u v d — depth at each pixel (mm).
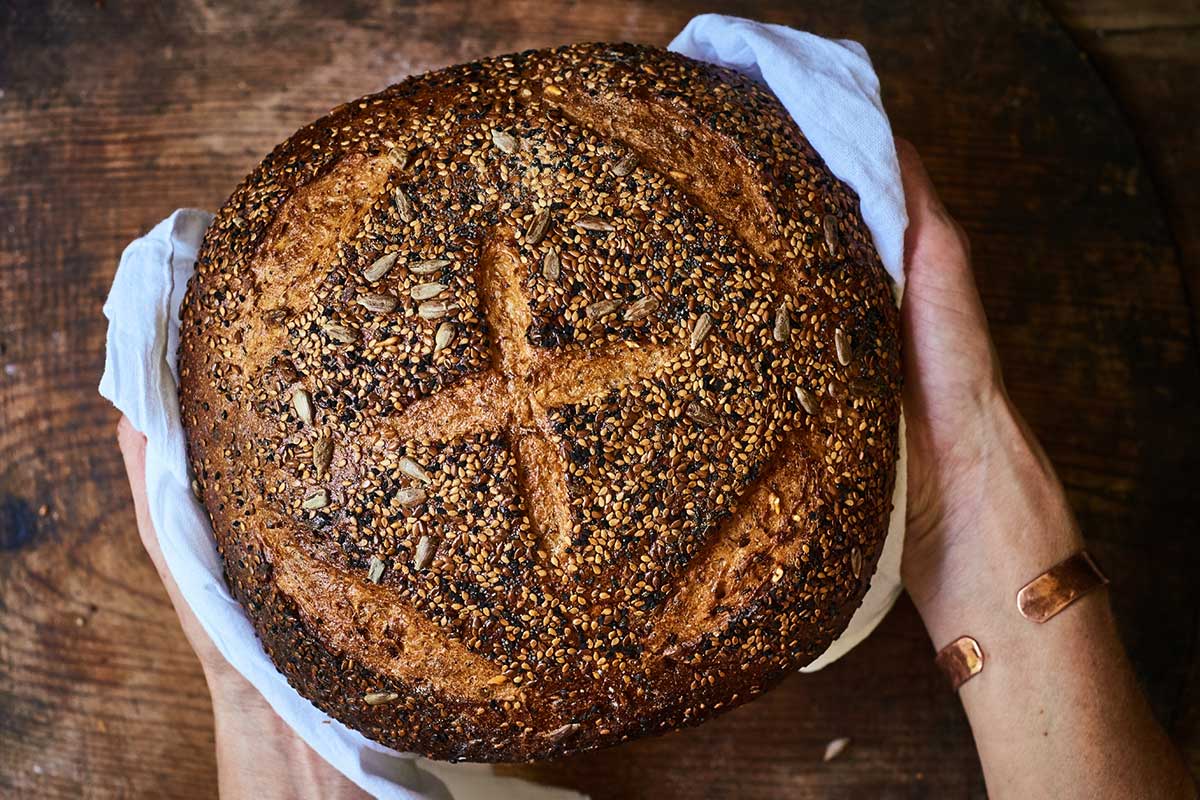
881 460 538
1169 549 694
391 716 530
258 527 524
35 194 695
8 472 688
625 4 697
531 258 509
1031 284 702
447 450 505
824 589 527
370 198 523
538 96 533
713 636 518
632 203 516
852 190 558
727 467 511
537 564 507
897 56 703
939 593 644
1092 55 723
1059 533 626
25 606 689
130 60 696
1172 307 701
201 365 534
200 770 690
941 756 698
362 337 508
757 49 562
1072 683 616
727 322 514
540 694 520
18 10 698
